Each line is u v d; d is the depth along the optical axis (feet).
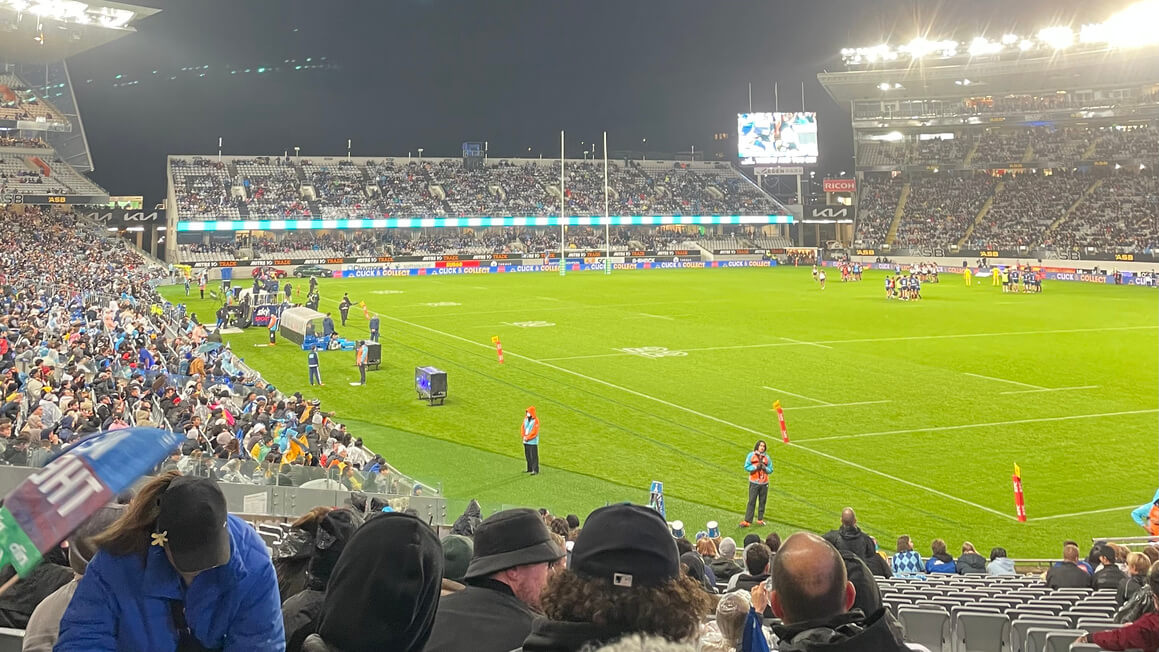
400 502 53.57
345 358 140.56
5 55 292.40
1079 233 320.70
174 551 9.50
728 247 379.76
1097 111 346.95
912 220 361.92
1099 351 140.67
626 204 383.04
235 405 87.56
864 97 372.38
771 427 95.20
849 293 239.50
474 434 94.02
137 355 100.73
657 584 9.69
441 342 153.99
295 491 56.34
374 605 11.12
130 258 272.92
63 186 281.13
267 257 318.04
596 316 188.75
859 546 45.03
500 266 339.57
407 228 363.35
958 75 347.97
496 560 12.91
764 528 66.49
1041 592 42.14
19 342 100.32
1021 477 77.51
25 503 7.20
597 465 82.69
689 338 156.56
